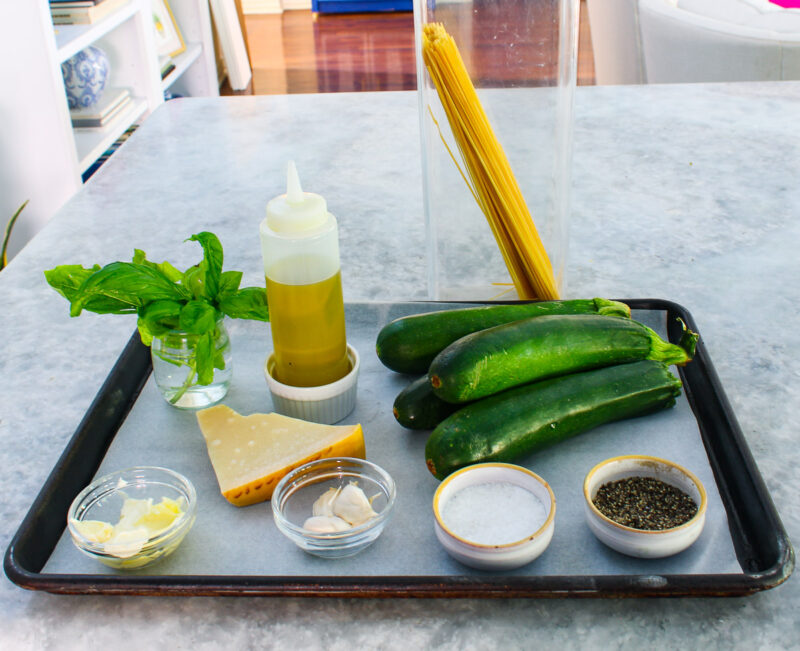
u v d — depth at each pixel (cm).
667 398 65
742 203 105
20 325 87
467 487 58
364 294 89
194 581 52
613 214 104
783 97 135
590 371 65
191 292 67
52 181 179
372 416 70
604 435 65
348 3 467
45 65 167
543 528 52
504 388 62
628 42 192
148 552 53
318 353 66
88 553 53
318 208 63
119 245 101
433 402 65
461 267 83
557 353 63
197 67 307
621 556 54
